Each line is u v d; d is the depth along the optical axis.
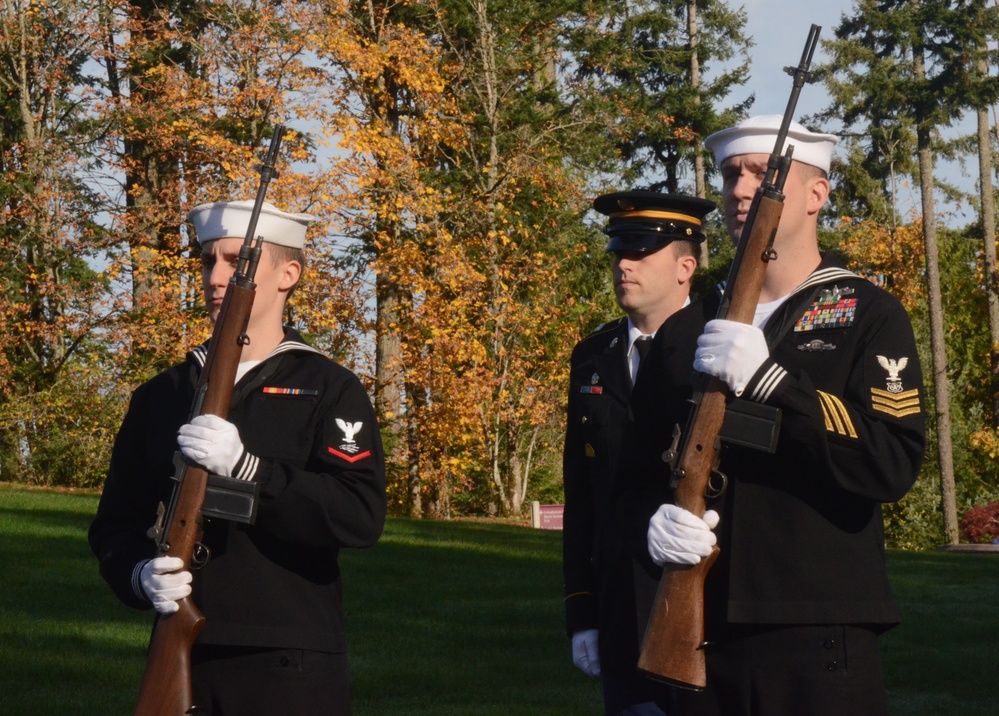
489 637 9.95
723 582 3.59
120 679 8.09
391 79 28.09
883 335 3.60
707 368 3.49
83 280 30.44
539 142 29.62
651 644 3.57
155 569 3.72
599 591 4.59
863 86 37.72
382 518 4.01
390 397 27.72
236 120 27.39
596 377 5.03
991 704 8.05
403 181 26.34
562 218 29.62
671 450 3.60
